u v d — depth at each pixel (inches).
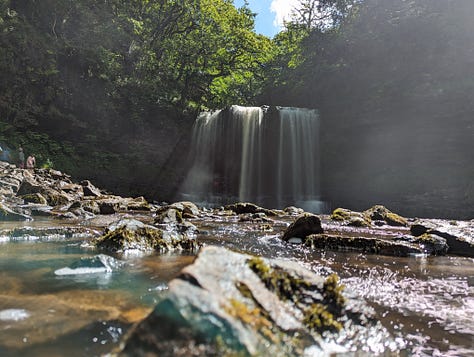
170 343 63.0
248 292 81.2
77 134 973.8
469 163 746.2
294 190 1029.8
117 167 973.2
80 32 1046.4
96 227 292.0
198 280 75.4
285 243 263.6
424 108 808.9
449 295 134.2
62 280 129.6
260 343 67.2
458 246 247.0
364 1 1147.9
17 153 788.6
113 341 77.9
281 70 1369.3
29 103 874.8
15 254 180.4
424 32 906.7
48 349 73.6
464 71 798.5
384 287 144.1
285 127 1032.2
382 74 947.3
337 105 1023.0
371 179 904.3
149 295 113.5
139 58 1183.6
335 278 101.3
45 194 528.4
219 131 1108.5
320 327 84.6
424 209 743.1
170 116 1154.7
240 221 441.7
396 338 90.4
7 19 877.8
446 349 85.5
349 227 390.3
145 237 210.2
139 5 1227.2
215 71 1380.4
